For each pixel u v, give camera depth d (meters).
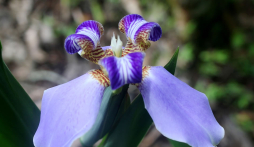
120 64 0.17
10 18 0.59
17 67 0.51
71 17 0.60
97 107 0.17
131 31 0.20
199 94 0.18
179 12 0.59
